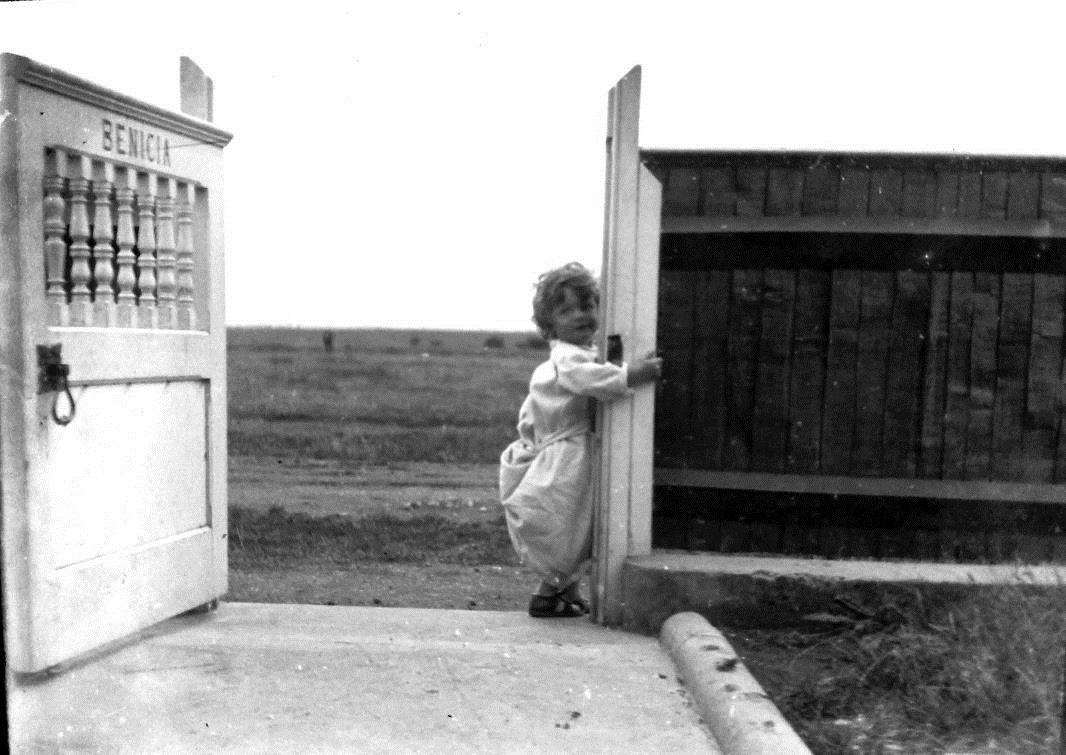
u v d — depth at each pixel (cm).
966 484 382
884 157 380
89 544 322
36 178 298
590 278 414
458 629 374
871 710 277
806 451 387
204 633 358
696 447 392
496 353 3369
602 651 338
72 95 313
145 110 350
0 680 240
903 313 382
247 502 820
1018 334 380
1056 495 379
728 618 361
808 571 360
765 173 385
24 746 239
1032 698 264
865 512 386
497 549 644
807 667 318
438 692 289
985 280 379
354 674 304
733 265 387
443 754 243
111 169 340
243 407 1609
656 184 377
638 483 381
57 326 312
